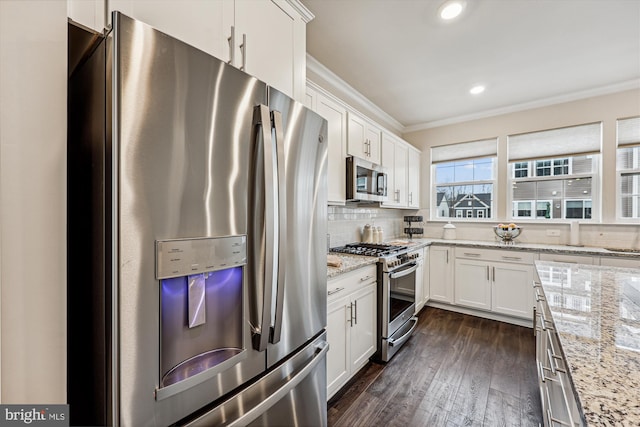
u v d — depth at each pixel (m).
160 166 0.71
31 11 0.60
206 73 0.82
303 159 1.20
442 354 2.44
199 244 0.79
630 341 0.81
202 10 1.03
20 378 0.59
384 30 2.06
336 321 1.81
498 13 1.88
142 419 0.68
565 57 2.43
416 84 2.93
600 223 3.05
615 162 2.98
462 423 1.65
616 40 2.18
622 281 1.49
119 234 0.65
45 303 0.62
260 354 0.99
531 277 2.98
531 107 3.42
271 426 1.02
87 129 0.74
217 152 0.85
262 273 0.97
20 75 0.59
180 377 0.76
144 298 0.69
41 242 0.62
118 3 0.80
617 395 0.57
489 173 3.79
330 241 2.82
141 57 0.68
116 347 0.65
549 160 3.40
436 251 3.60
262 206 0.97
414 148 4.02
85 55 0.75
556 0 1.76
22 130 0.59
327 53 2.37
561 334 0.86
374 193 2.82
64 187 0.65
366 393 1.92
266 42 1.31
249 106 0.94
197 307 0.81
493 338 2.76
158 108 0.71
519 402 1.82
